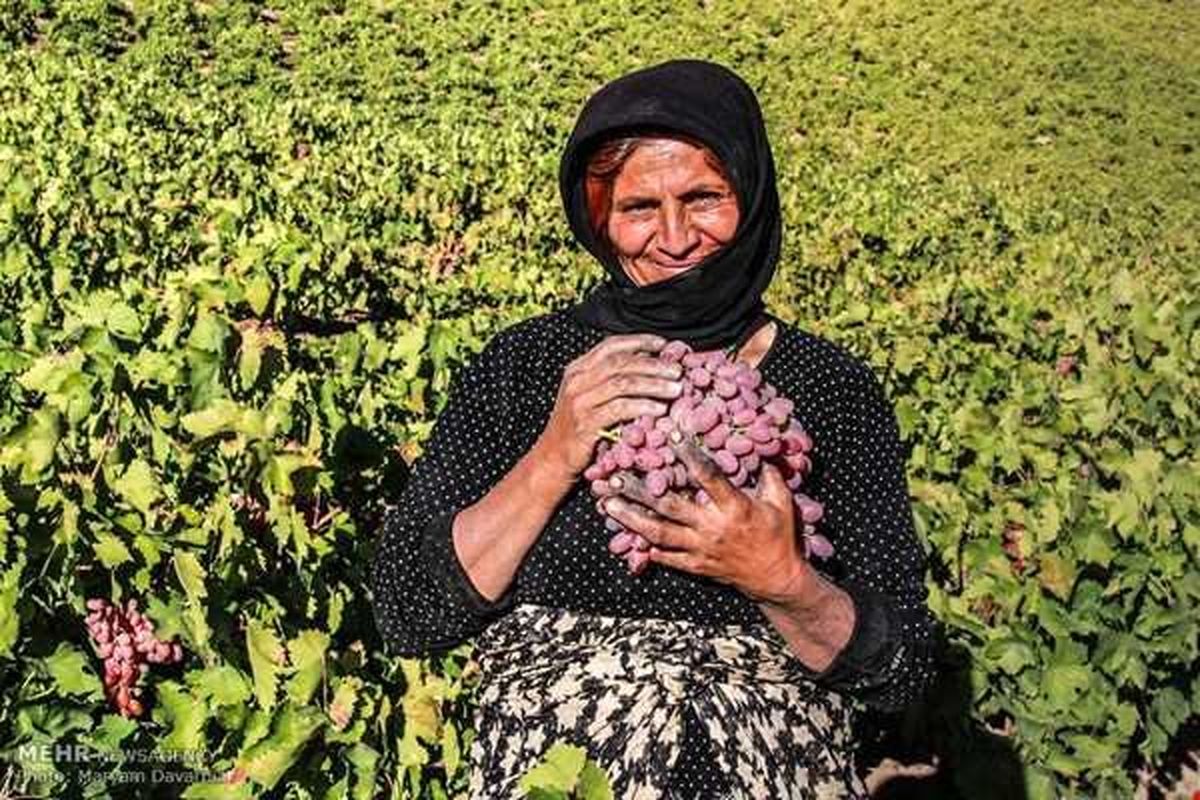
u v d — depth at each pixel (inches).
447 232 610.5
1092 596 221.1
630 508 89.4
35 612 129.2
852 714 101.0
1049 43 1435.8
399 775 149.4
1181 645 223.9
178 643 137.8
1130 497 227.9
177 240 465.7
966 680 214.4
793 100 1251.2
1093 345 338.0
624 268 98.0
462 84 1081.4
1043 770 215.3
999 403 315.6
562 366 100.7
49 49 969.5
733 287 94.6
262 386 176.7
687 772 94.0
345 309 441.7
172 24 1035.3
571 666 96.0
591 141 93.5
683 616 95.9
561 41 1204.5
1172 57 1501.0
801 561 89.7
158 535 136.8
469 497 100.8
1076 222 960.3
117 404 164.7
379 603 101.8
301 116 807.7
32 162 545.3
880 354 349.1
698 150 92.2
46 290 372.2
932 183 1029.2
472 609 97.0
